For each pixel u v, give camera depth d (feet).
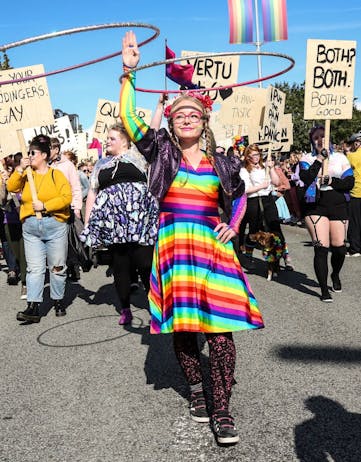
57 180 18.19
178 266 9.90
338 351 14.10
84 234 16.79
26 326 18.19
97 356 14.66
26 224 18.20
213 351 9.93
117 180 16.49
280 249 23.77
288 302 19.63
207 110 10.46
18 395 12.32
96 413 11.18
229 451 9.39
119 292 17.38
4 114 21.74
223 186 10.12
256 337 15.53
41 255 18.40
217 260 9.94
